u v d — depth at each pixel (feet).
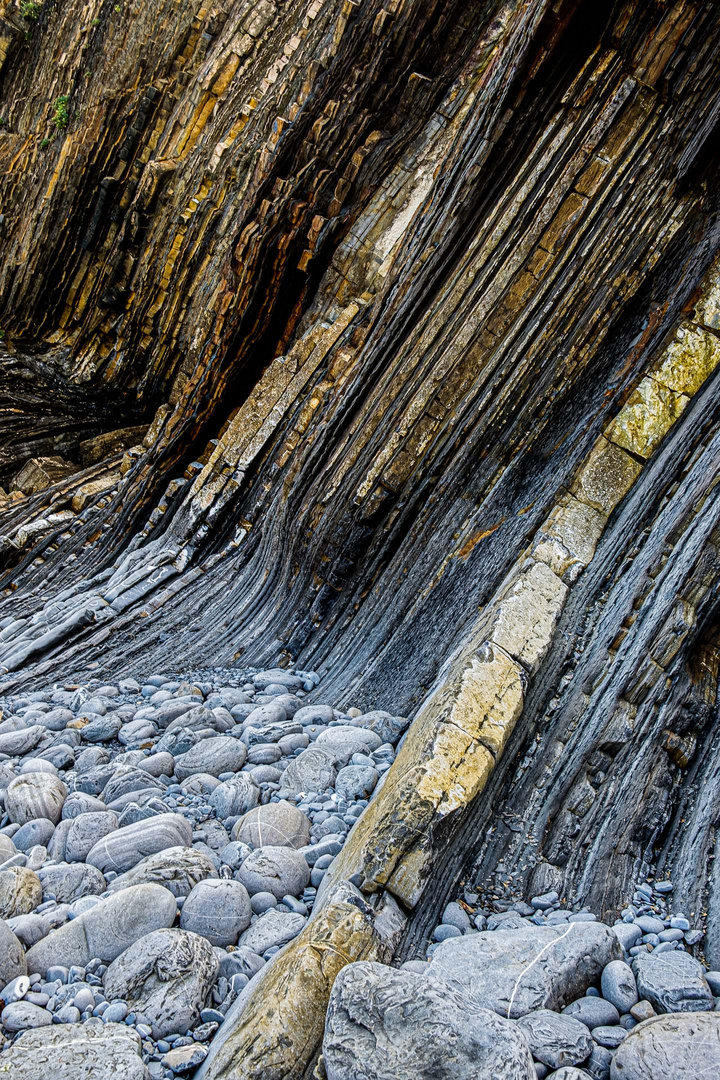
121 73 51.88
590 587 20.04
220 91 48.44
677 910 14.83
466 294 25.00
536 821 16.85
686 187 22.36
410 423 25.35
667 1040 10.81
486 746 15.84
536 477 23.39
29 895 15.31
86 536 39.68
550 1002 12.17
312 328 34.78
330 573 27.58
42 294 57.52
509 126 24.38
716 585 18.02
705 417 20.18
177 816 17.29
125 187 52.01
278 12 46.91
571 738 17.87
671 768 17.24
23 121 62.95
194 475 36.78
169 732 21.83
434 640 23.48
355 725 22.12
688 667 18.25
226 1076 10.96
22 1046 11.57
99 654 29.50
